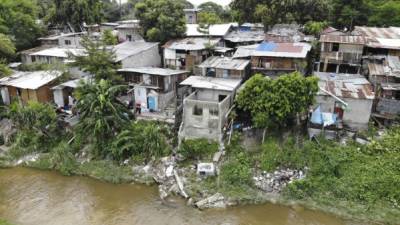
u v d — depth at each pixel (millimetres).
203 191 26969
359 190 25641
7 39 42344
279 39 41594
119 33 49688
